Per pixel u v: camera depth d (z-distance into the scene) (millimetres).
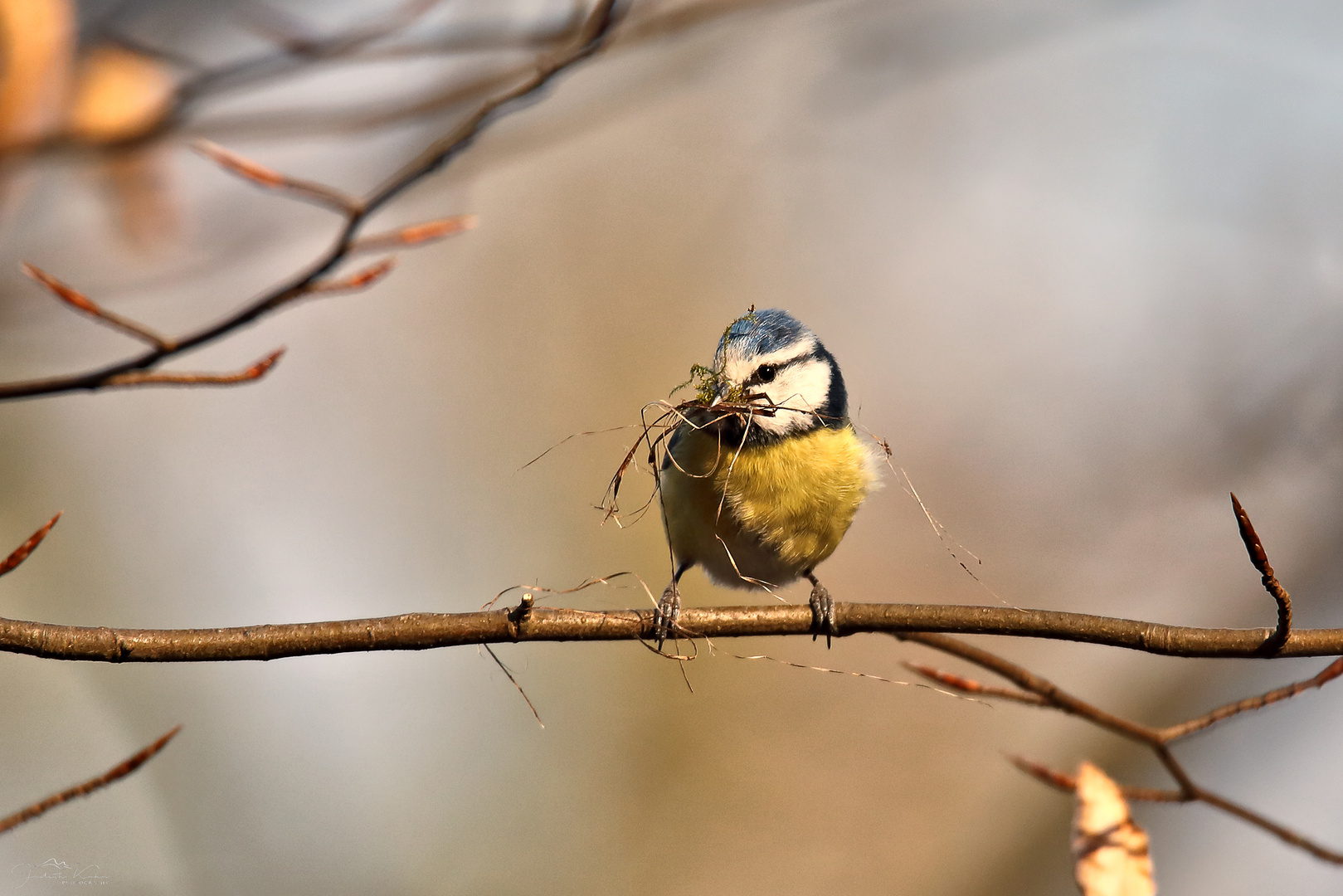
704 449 7195
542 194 15469
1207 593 13195
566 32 6867
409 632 5395
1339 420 13094
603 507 6406
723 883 12836
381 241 4098
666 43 8539
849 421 7734
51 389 4203
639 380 14953
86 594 12375
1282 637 5320
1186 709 12844
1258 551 5172
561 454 14828
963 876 12750
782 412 7199
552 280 15344
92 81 6094
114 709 11883
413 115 7031
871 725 13695
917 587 13711
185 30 6973
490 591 14172
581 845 13016
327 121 6949
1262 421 13398
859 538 14109
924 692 13820
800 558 7477
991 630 5844
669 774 13461
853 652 14039
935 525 6805
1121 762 12844
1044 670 13609
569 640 5715
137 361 4199
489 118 4035
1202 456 13594
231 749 12305
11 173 6102
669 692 13758
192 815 11773
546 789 13258
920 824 13008
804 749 13461
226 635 5184
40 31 5859
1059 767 13016
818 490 7188
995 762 13383
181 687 12312
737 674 13875
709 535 7383
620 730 13648
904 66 11039
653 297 15219
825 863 12750
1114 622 5660
